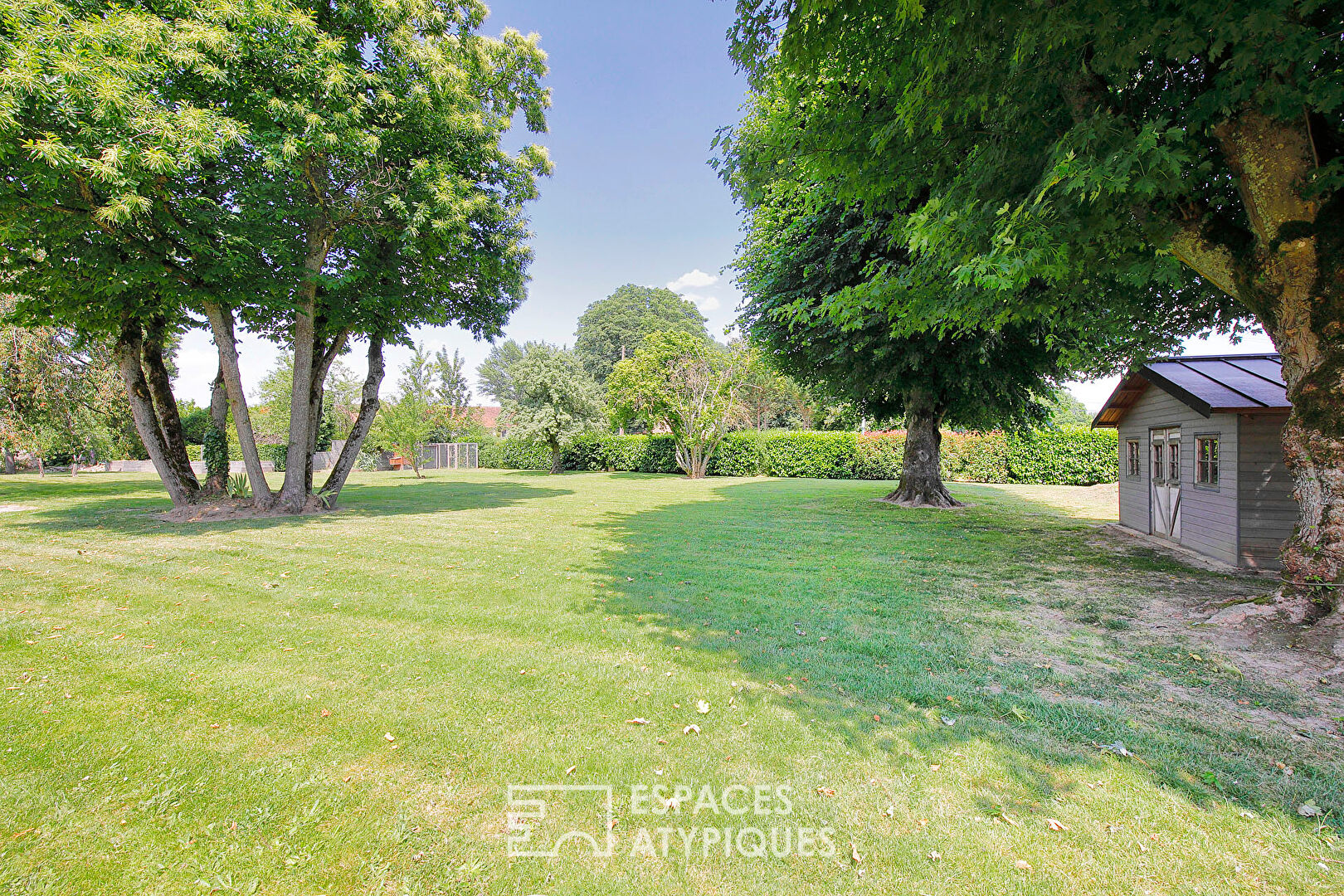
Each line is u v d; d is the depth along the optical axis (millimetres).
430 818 2238
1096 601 5320
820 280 10688
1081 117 4461
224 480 12609
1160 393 8758
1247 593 5387
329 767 2562
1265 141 3949
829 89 5730
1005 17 3645
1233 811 2271
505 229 12891
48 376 17516
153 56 7375
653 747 2734
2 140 6469
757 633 4387
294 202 9398
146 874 1938
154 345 11320
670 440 27953
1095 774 2529
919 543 8398
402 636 4238
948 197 4656
